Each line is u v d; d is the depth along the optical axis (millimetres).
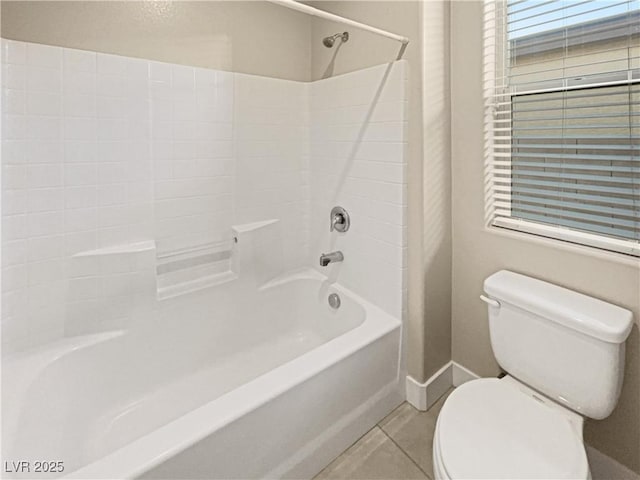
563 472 972
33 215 1440
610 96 1252
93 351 1576
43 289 1488
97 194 1587
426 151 1610
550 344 1260
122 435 1534
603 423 1358
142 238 1733
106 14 1576
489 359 1730
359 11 1857
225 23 1917
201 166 1875
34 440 1222
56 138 1466
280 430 1292
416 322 1741
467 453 1040
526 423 1141
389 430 1685
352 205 1977
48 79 1427
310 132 2234
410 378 1816
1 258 1379
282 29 2129
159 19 1713
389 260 1790
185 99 1783
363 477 1462
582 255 1324
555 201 1439
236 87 1947
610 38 1231
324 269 2232
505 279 1452
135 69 1626
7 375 1338
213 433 1093
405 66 1610
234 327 2043
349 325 1990
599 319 1148
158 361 1785
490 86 1555
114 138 1602
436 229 1708
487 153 1589
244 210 2062
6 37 1376
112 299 1644
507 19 1503
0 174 1352
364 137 1851
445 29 1625
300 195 2283
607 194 1297
